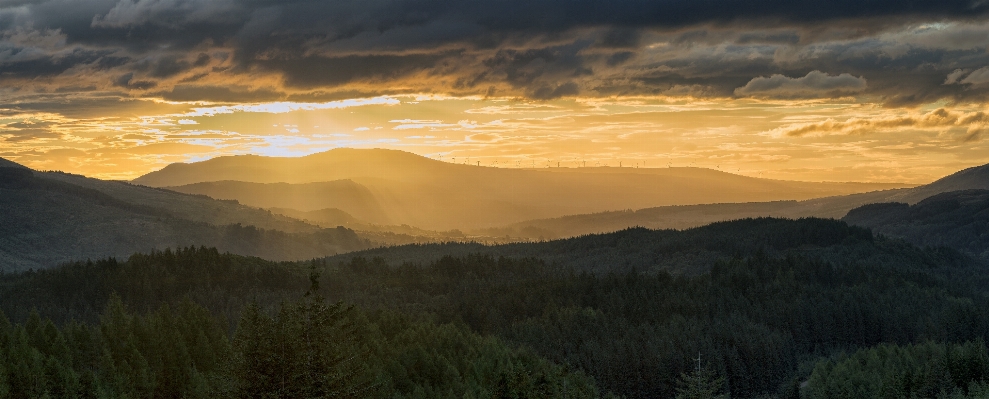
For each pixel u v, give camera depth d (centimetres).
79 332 13400
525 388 9075
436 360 14025
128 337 12950
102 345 13200
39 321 13912
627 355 18425
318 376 6669
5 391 10019
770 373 19338
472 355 15450
